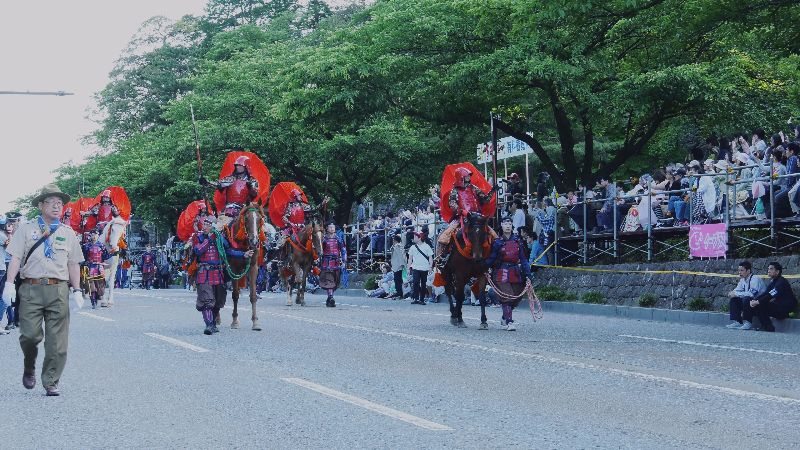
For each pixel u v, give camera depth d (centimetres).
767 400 972
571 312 2489
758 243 2119
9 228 1794
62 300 1020
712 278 2162
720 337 1691
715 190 2216
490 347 1448
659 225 2420
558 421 856
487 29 3059
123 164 5741
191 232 2159
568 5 1989
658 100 2933
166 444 772
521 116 3456
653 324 1998
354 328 1789
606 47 3064
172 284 5941
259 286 3566
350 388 1041
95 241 2620
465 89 3094
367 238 3984
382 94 3572
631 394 1007
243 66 4694
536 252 2795
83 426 851
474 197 1820
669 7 2167
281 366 1221
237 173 1806
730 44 2961
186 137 4478
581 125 3584
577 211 2683
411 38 3334
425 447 750
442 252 1852
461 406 932
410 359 1297
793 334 1767
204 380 1103
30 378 1036
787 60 3136
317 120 3838
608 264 2547
